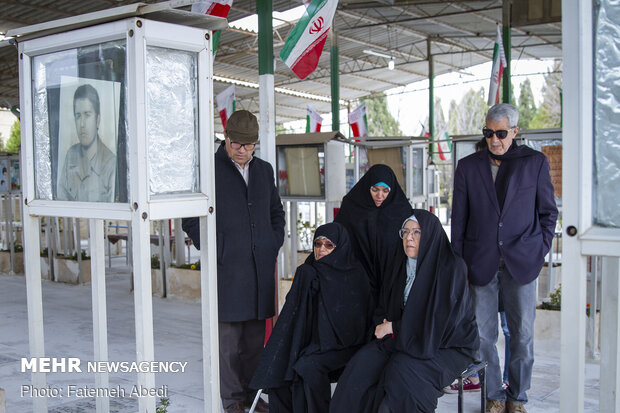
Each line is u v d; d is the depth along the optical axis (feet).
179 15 8.07
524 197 11.31
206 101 8.75
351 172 28.37
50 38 9.04
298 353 10.66
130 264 25.55
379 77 70.90
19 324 20.08
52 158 9.49
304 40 12.89
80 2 35.81
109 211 8.48
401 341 9.64
